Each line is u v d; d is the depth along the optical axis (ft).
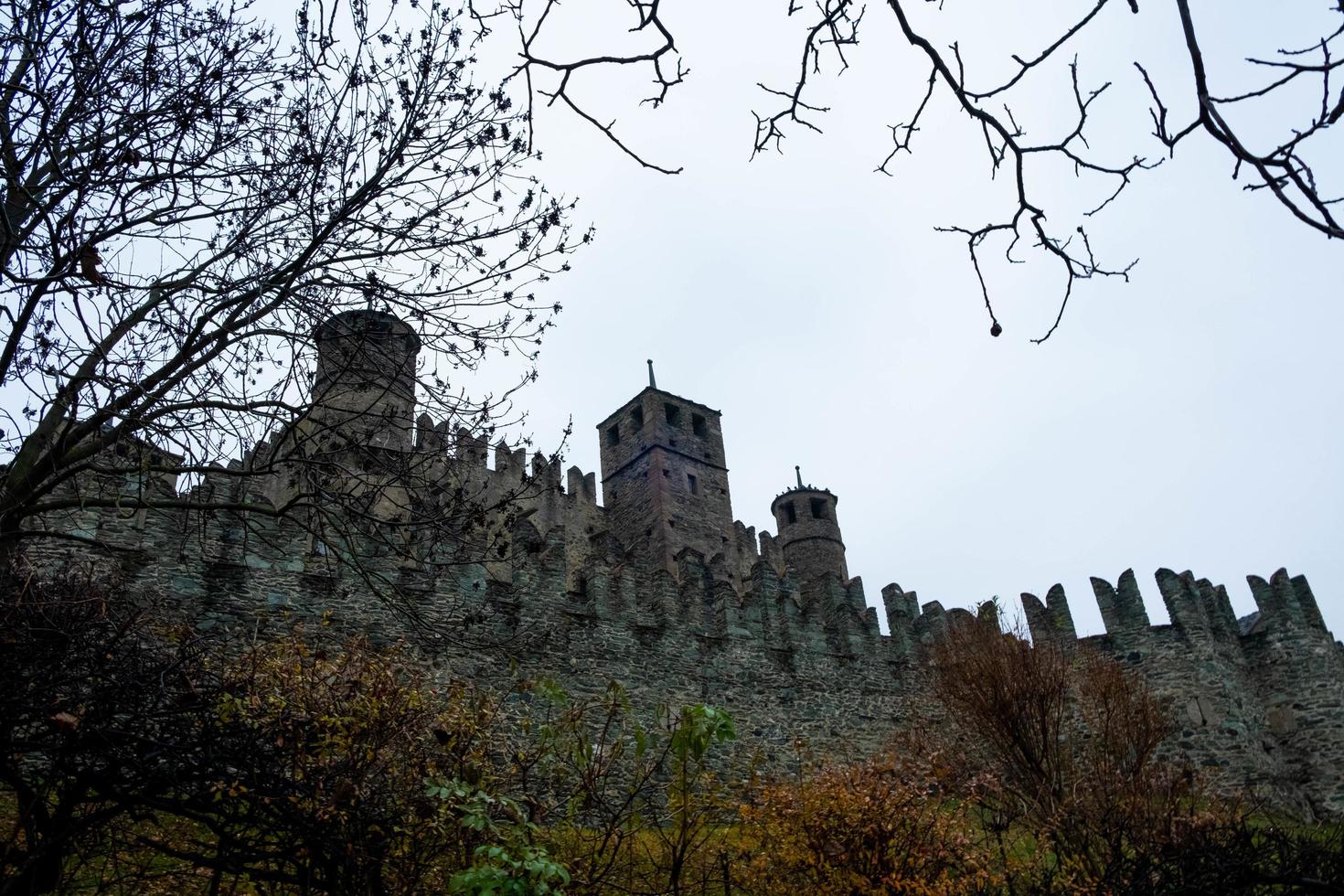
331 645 51.60
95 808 22.77
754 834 34.81
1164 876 30.91
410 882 22.26
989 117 11.72
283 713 22.56
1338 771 80.12
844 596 88.07
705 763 64.54
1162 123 10.46
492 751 30.73
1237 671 85.20
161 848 21.44
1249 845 31.86
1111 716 59.82
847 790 35.83
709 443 153.89
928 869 33.81
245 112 26.76
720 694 68.39
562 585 64.75
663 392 152.35
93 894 24.64
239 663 26.58
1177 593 84.28
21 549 28.53
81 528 49.01
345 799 21.65
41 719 19.51
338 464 30.14
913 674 79.77
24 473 24.29
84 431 24.63
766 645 73.41
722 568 131.44
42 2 24.48
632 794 29.43
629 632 66.49
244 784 20.70
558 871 20.17
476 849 20.81
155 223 26.04
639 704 63.62
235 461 30.81
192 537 52.13
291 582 53.67
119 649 20.71
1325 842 33.42
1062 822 37.50
